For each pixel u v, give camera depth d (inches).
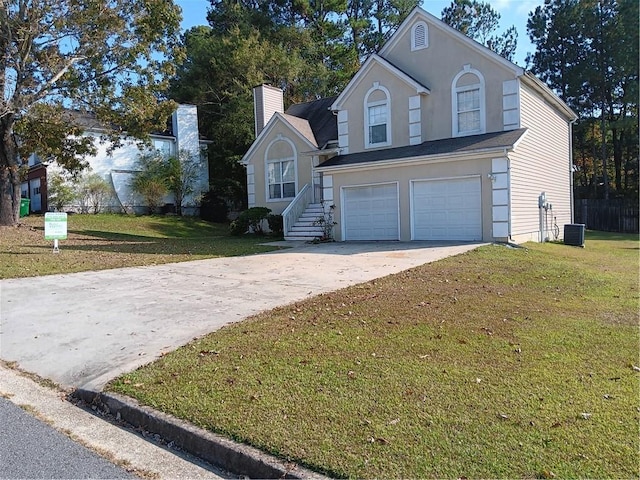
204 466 127.3
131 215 1018.1
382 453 120.0
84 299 312.3
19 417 158.4
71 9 677.3
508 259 444.1
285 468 116.7
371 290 315.9
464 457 117.0
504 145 543.8
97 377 186.5
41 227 766.5
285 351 197.9
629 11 1158.3
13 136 754.2
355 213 674.8
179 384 168.9
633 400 146.6
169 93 1369.3
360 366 178.9
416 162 602.2
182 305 290.8
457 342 205.3
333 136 806.5
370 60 694.5
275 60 1246.9
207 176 1184.8
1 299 315.3
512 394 151.9
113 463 128.1
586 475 108.7
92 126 907.4
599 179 1464.1
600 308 271.9
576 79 1280.8
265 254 533.0
